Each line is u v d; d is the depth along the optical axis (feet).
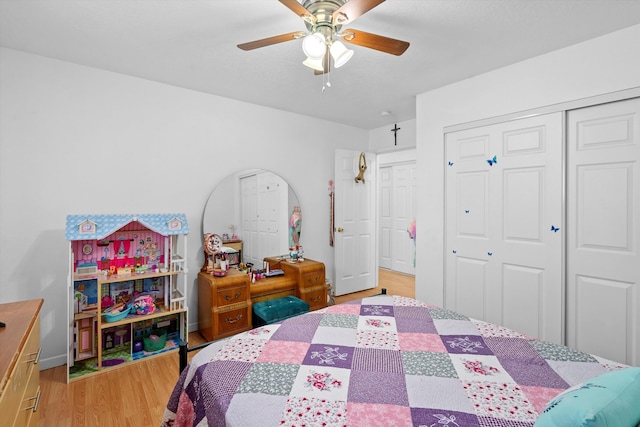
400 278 17.79
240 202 11.42
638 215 6.82
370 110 12.69
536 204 8.26
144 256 9.26
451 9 6.09
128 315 8.43
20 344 3.92
